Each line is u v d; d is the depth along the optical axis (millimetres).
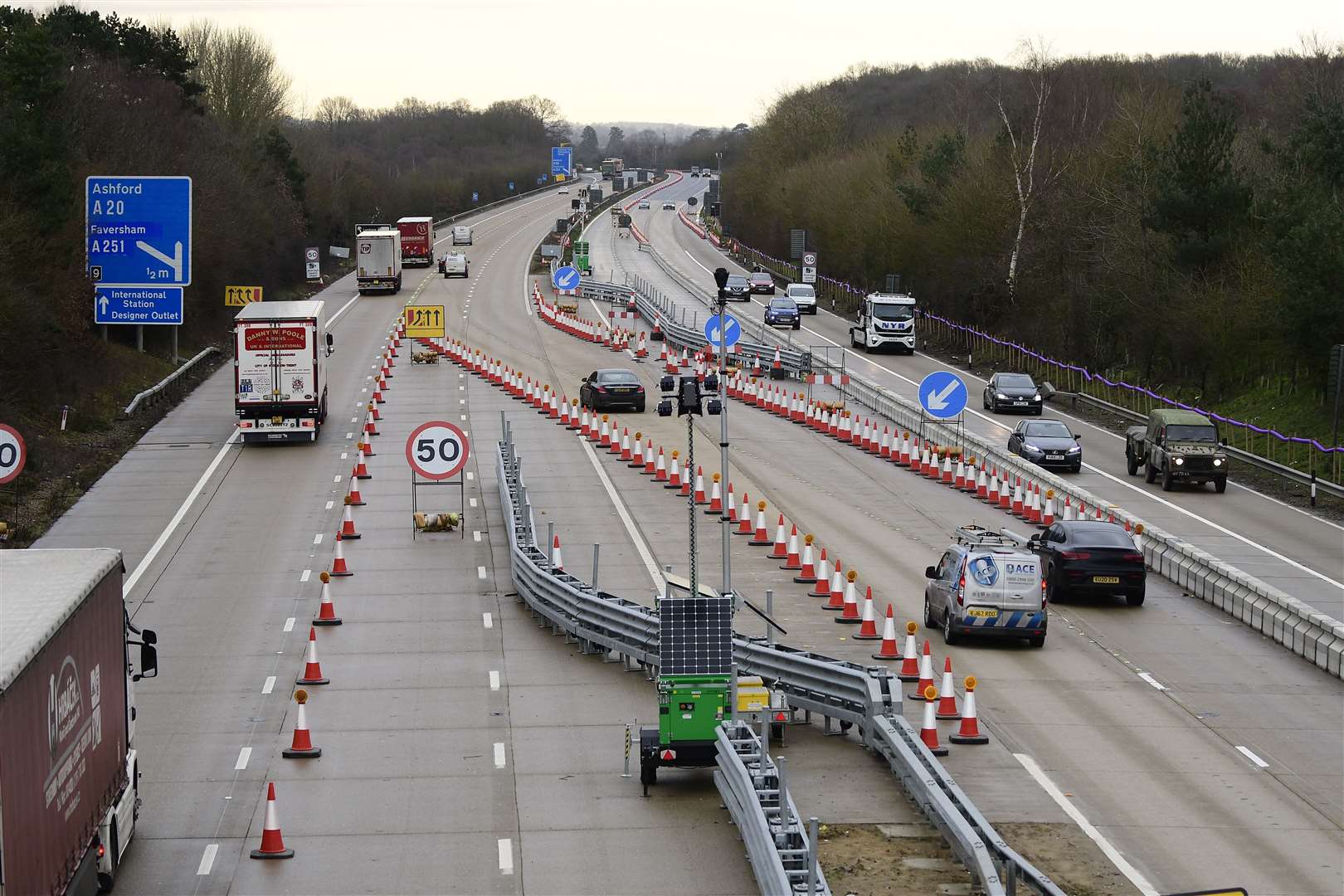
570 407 94375
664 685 33250
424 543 61500
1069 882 28250
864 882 27969
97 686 25391
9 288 85312
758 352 124375
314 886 28062
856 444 90375
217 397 105750
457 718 39375
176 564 57500
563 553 59562
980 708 40438
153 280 89375
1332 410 94000
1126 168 131250
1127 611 53438
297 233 194500
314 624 49000
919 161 188875
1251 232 113938
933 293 166500
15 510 66188
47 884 21453
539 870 28969
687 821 31906
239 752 36438
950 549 49438
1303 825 31906
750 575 56562
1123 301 123375
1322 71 155750
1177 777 35031
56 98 110375
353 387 109625
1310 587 57500
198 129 167500
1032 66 151000
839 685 37750
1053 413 111875
